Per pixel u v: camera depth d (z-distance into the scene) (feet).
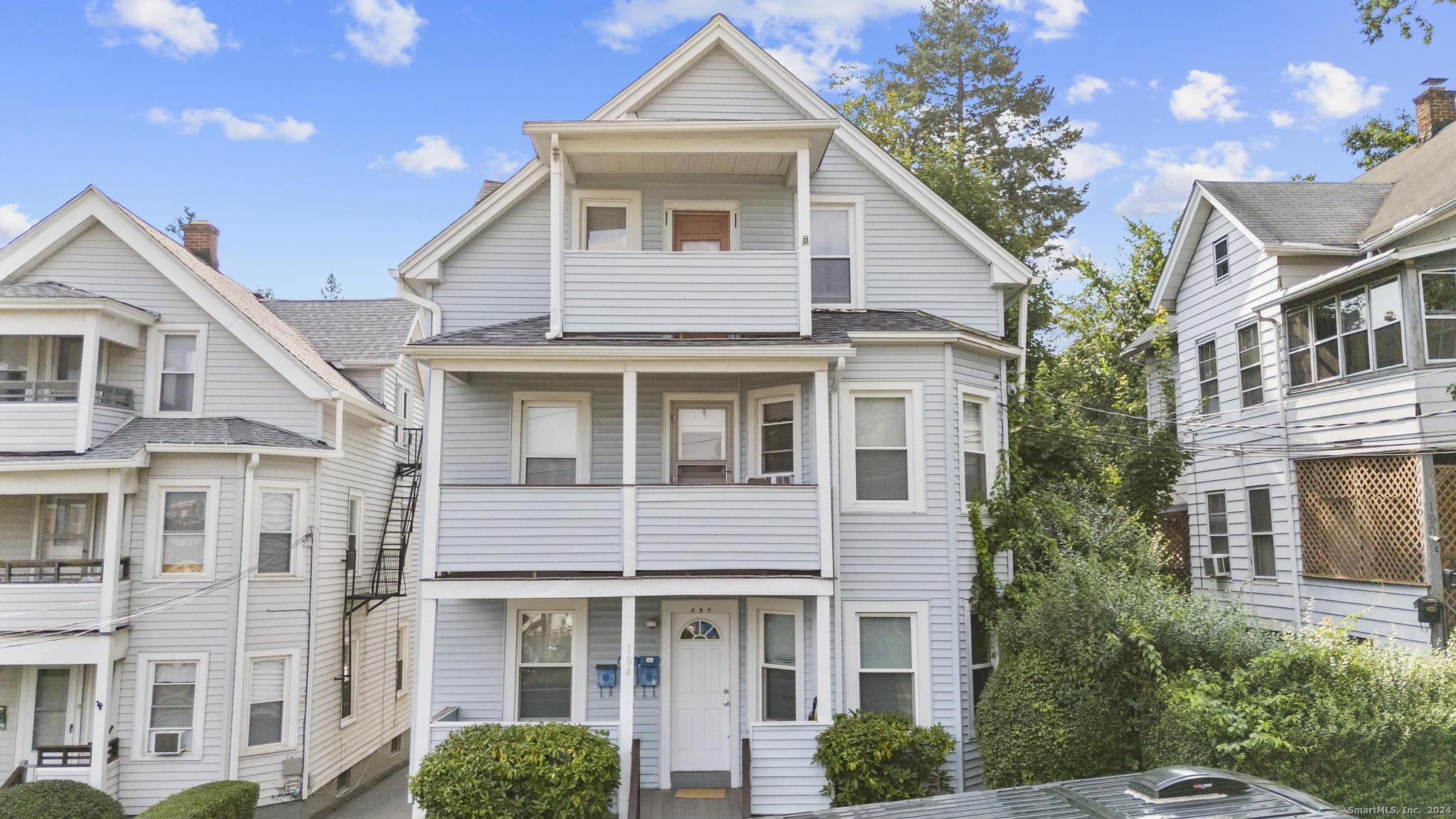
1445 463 44.19
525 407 44.65
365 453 63.72
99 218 53.78
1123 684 35.88
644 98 46.29
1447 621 42.88
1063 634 36.27
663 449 44.24
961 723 40.11
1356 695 30.94
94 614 48.42
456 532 38.11
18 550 52.03
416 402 75.10
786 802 36.70
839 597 40.63
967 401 44.06
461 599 43.50
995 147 98.17
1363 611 38.14
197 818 39.96
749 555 38.06
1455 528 43.83
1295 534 53.83
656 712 42.63
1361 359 48.52
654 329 40.57
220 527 51.13
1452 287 44.88
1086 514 48.75
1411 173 57.31
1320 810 19.58
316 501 54.90
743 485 38.50
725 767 42.27
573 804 35.01
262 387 54.70
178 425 52.65
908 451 41.81
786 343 38.52
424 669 37.47
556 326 40.16
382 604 66.23
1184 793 20.70
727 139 41.81
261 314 62.49
